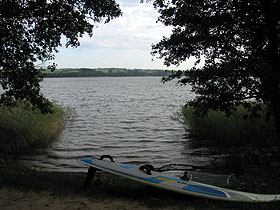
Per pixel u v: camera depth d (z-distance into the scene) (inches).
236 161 302.0
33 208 166.7
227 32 342.0
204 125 564.1
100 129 707.4
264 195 188.9
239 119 514.3
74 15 394.0
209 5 343.6
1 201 179.3
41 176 257.6
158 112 1098.1
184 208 167.9
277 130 337.7
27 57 413.4
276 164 260.7
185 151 455.2
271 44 331.6
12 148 449.7
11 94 420.5
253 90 322.0
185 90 3144.7
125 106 1374.3
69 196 194.2
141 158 419.5
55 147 490.0
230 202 175.3
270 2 318.0
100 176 293.3
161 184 190.2
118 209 167.0
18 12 363.3
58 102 1606.8
